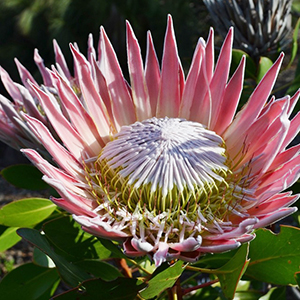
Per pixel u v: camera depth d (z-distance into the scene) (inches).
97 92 29.2
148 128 29.2
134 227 27.6
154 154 28.7
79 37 100.4
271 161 27.1
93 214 27.0
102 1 95.7
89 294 28.3
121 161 28.7
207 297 36.0
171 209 28.7
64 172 28.3
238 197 28.0
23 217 32.0
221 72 29.1
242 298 36.4
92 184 28.5
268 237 29.6
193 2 102.7
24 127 30.3
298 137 66.2
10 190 93.7
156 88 29.8
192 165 28.6
